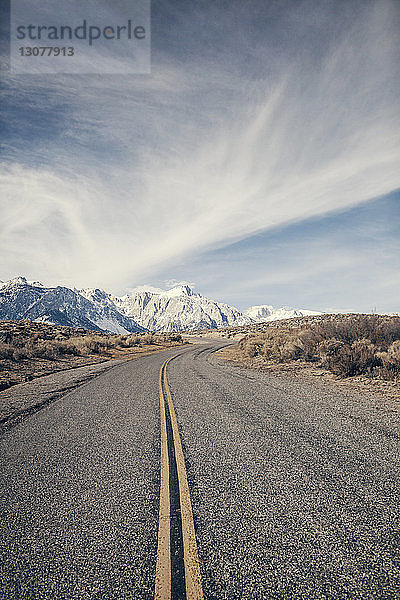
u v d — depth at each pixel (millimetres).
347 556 2727
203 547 2879
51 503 3734
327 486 3924
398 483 3961
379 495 3691
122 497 3824
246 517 3322
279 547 2852
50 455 5207
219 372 15070
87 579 2559
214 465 4648
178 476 4328
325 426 6289
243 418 7074
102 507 3621
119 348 36031
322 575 2523
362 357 12148
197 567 2637
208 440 5715
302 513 3369
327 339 17859
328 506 3486
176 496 3793
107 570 2650
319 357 16469
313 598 2305
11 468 4742
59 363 18969
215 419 7051
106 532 3162
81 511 3549
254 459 4812
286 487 3928
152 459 4953
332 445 5273
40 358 20312
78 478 4363
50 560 2789
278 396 9297
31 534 3162
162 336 65938
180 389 10812
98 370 16328
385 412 7164
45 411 8055
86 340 30109
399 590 2373
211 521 3270
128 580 2535
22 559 2816
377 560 2676
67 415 7648
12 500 3824
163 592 2398
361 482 4004
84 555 2840
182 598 2330
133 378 13469
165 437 5945
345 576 2510
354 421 6562
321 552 2779
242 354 24422
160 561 2727
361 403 8086
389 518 3254
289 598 2309
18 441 5895
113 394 10125
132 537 3070
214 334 94688
